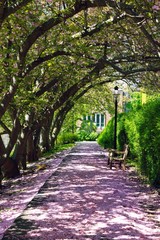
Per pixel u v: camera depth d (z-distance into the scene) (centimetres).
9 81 1310
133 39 1205
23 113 1723
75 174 1672
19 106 1609
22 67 1289
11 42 1369
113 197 1127
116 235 745
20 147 1836
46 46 1376
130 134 2031
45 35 1406
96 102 3828
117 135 2822
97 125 6900
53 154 3102
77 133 6481
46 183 1410
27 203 1041
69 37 1334
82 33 1327
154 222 860
